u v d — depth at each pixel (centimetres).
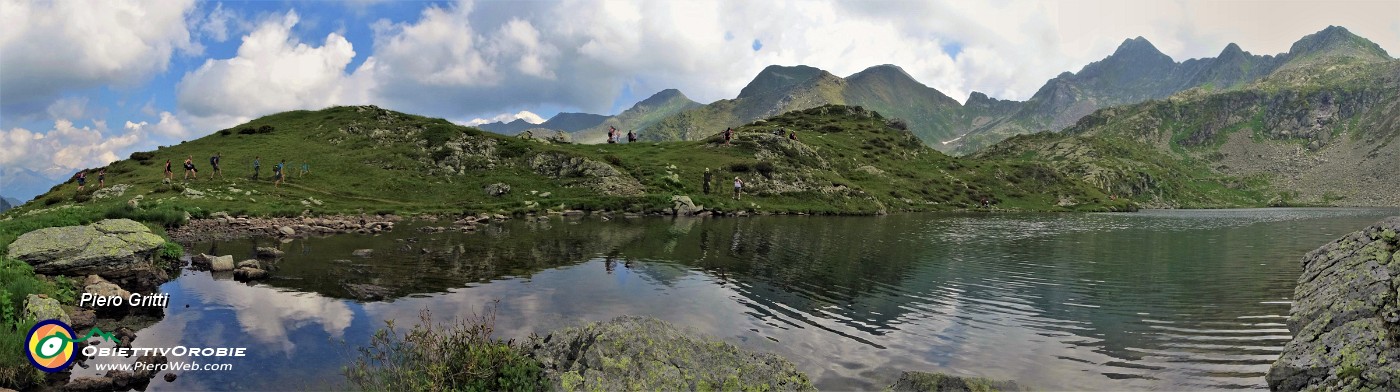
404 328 1684
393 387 1149
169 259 2769
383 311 1888
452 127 9700
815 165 11456
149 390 1222
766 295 2244
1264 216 10888
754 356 1258
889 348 1565
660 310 1970
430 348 1210
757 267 2945
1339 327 1270
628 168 8969
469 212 6212
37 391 1194
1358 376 1085
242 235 4066
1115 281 2602
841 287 2420
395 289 2242
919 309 2025
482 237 4194
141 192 6184
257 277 2434
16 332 1375
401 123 9994
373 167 8094
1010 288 2423
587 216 6712
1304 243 4450
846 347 1572
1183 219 9044
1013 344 1605
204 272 2578
